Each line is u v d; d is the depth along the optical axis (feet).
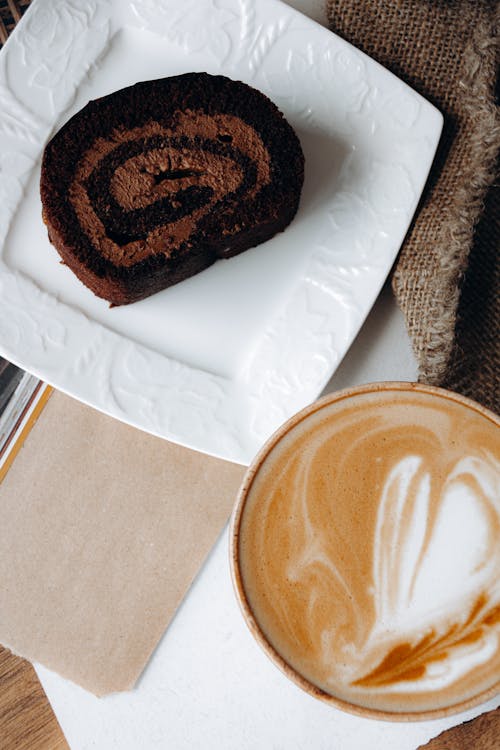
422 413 1.51
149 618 1.75
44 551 1.76
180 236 1.66
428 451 1.50
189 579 1.75
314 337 1.71
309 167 1.73
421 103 1.71
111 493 1.76
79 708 1.76
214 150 1.67
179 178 1.67
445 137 1.75
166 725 1.75
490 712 1.67
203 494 1.76
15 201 1.72
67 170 1.66
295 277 1.73
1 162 1.71
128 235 1.66
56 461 1.77
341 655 1.48
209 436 1.70
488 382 1.69
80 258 1.65
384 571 1.50
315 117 1.73
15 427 1.77
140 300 1.73
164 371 1.71
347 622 1.49
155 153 1.67
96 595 1.76
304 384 1.70
